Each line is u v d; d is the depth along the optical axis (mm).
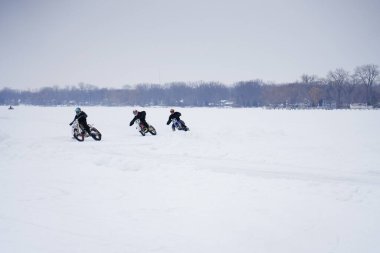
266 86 161625
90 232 6820
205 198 9055
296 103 144125
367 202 8828
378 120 44125
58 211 8008
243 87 166250
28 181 10859
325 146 18875
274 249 6324
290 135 24438
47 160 14602
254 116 54688
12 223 7246
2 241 6379
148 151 17219
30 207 8281
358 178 11523
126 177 11430
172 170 12359
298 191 9695
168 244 6367
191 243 6434
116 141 20859
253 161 14531
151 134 24500
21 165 13516
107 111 73250
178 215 7805
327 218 7711
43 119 43500
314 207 8391
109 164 13672
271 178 11430
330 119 46781
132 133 25844
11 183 10586
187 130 24828
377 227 7266
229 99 172875
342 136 24203
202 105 168500
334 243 6590
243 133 23703
